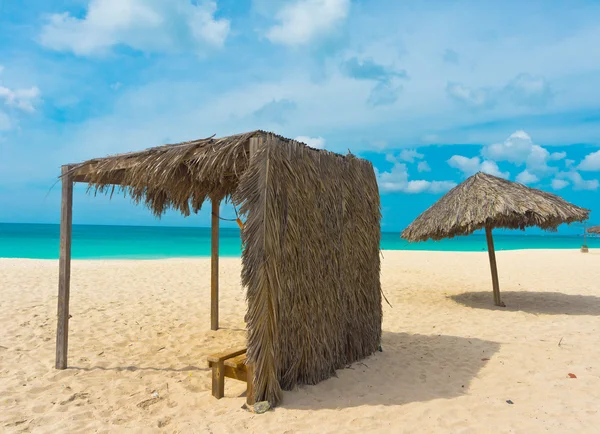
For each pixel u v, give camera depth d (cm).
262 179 349
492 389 397
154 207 570
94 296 868
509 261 1667
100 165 436
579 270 1355
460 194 810
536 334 604
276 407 350
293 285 376
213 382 381
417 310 787
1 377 423
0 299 802
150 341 567
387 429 314
